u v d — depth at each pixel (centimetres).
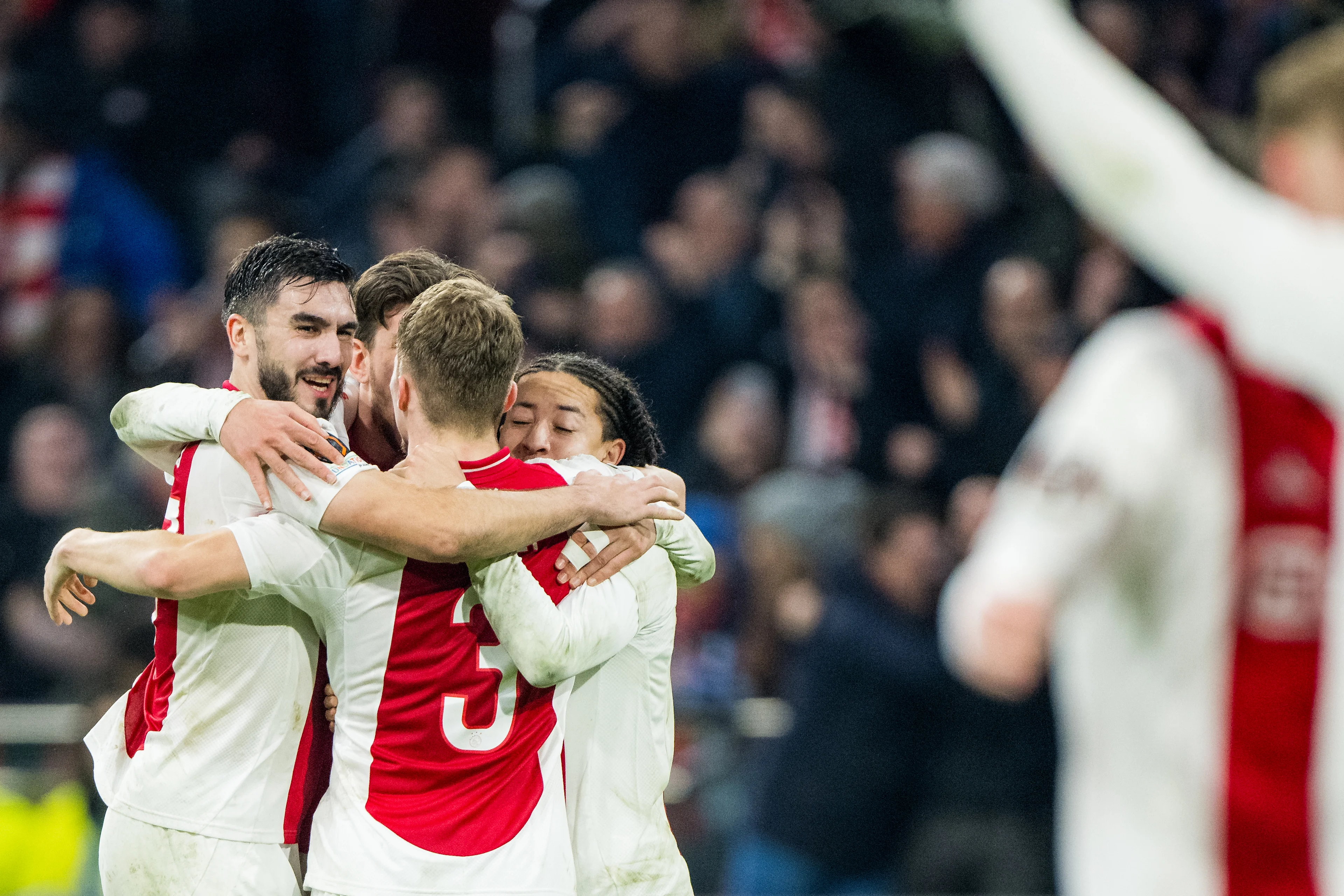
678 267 2803
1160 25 2895
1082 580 745
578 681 1019
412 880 909
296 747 962
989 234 2633
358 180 3195
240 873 940
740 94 3081
